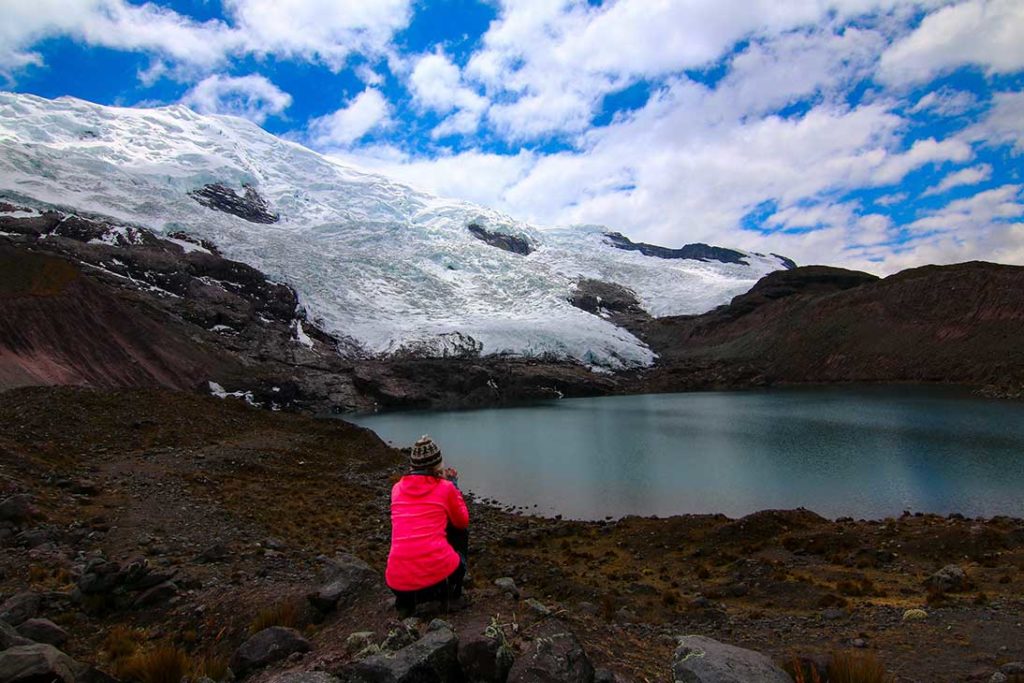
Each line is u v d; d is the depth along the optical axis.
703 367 158.50
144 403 40.94
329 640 7.71
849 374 130.75
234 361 114.50
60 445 29.75
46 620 9.55
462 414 112.62
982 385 104.44
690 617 15.21
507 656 5.75
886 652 10.05
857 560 22.12
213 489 26.83
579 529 30.95
